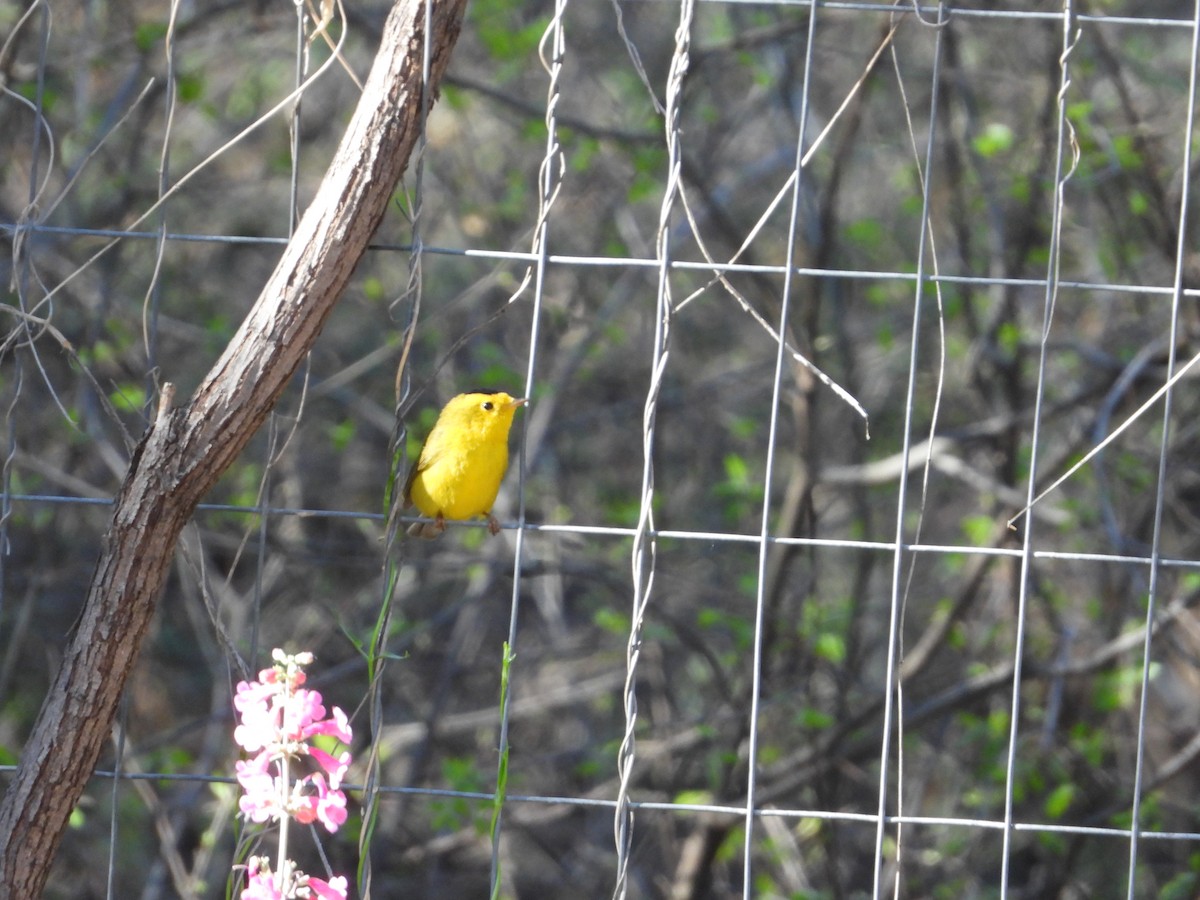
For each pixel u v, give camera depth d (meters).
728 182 15.34
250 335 5.39
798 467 12.81
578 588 16.62
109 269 12.73
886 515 15.72
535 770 15.38
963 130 14.03
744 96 16.50
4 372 12.48
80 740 5.38
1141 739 5.51
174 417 5.38
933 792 14.42
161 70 12.67
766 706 12.36
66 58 12.34
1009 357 13.13
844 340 13.63
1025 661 12.09
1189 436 12.84
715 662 12.72
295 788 4.98
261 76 15.38
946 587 15.55
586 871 14.61
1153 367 12.30
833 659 12.62
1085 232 13.57
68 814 5.43
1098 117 12.43
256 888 4.94
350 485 15.58
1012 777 5.50
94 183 13.76
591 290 15.53
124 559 5.36
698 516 15.70
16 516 11.97
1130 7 15.09
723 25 14.58
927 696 13.89
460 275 15.28
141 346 13.08
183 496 5.36
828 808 12.73
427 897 13.87
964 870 13.15
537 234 5.61
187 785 12.96
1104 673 12.28
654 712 14.88
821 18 13.78
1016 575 13.50
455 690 15.39
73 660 5.37
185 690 14.86
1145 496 13.06
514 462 14.21
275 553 13.18
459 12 5.60
